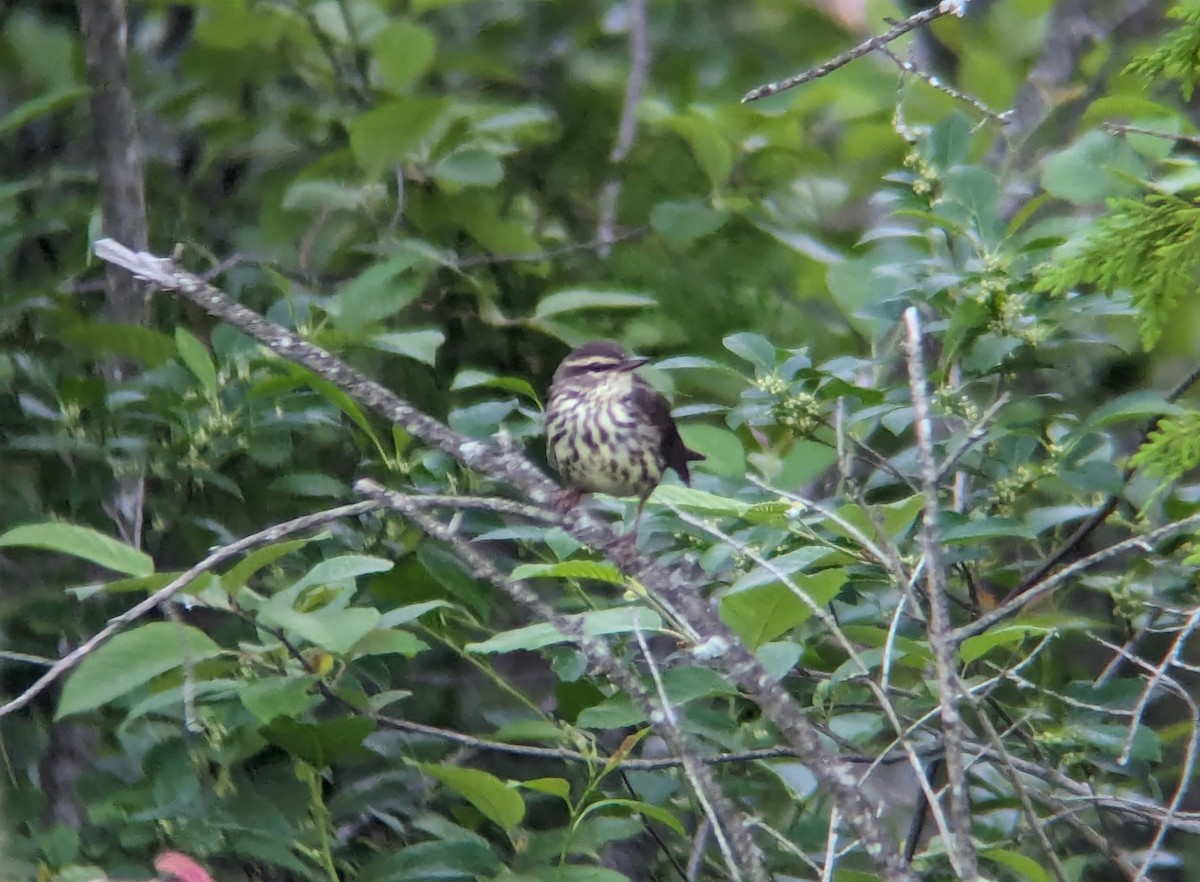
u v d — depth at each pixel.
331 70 13.08
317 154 12.91
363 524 10.16
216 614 10.53
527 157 13.52
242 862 9.52
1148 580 10.37
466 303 12.60
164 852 8.48
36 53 12.19
